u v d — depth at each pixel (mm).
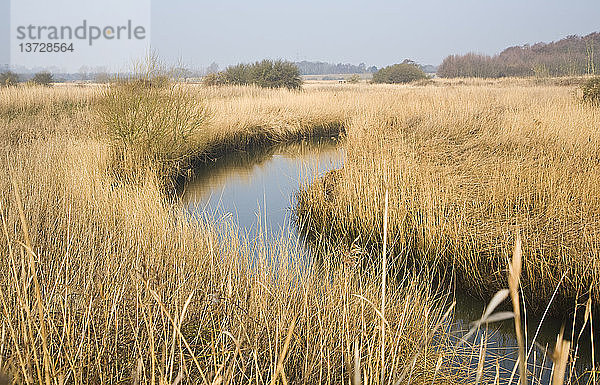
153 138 9742
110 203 5750
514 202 5902
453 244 5199
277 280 3912
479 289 4785
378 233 5996
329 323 3311
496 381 2037
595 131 9398
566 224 5082
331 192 7426
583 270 4215
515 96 18516
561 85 28969
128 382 2633
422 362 3043
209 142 12398
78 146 8906
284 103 18359
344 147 9570
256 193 8844
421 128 11367
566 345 1059
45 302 3029
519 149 8734
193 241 4691
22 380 2115
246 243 4648
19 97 16328
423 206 5992
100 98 10312
